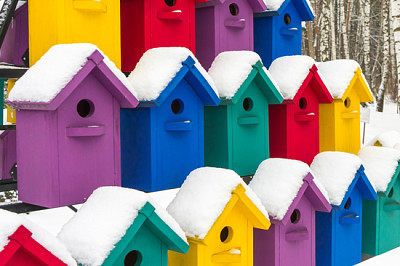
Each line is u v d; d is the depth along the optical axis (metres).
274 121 3.14
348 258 3.12
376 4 19.95
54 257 1.52
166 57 2.43
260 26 3.39
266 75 2.79
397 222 3.52
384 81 13.88
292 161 2.68
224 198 2.16
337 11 17.25
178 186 2.54
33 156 2.12
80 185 2.13
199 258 2.17
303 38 16.34
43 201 2.09
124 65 2.82
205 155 2.87
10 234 1.40
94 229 1.80
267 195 2.60
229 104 2.65
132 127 2.49
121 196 1.88
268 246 2.66
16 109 2.18
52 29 2.32
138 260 1.94
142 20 2.67
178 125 2.47
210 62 2.99
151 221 1.84
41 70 2.07
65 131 2.07
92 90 2.15
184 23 2.83
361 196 3.19
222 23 3.01
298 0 3.43
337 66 3.43
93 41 2.41
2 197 3.40
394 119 12.29
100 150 2.20
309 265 2.81
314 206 2.82
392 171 3.31
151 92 2.32
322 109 3.42
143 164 2.45
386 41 13.73
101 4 2.38
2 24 2.54
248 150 2.86
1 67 2.27
